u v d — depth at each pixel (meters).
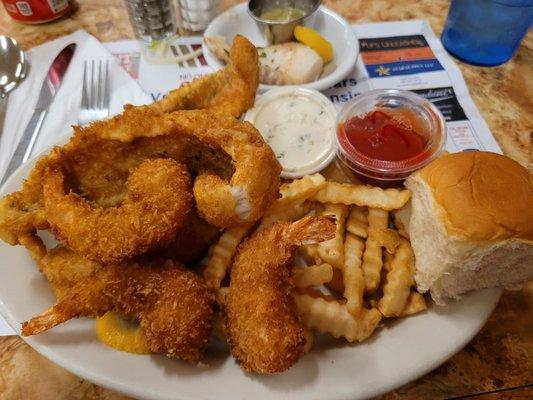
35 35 0.37
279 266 0.21
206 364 0.21
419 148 0.27
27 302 0.22
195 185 0.22
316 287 0.23
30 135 0.30
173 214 0.22
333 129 0.29
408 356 0.20
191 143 0.24
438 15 0.38
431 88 0.33
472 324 0.21
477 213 0.20
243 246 0.23
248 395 0.19
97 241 0.21
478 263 0.21
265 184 0.21
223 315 0.22
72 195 0.22
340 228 0.24
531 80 0.34
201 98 0.26
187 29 0.37
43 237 0.26
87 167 0.24
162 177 0.22
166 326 0.20
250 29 0.37
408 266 0.23
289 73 0.32
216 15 0.38
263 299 0.20
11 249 0.24
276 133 0.29
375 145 0.27
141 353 0.21
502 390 0.21
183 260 0.25
